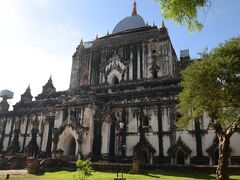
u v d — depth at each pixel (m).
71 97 42.78
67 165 32.81
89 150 36.91
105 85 48.47
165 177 24.84
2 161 37.47
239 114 22.50
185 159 34.56
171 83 42.28
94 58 52.81
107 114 39.09
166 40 47.22
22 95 56.88
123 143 38.44
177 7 11.11
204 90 23.23
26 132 48.53
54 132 39.62
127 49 50.19
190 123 36.06
